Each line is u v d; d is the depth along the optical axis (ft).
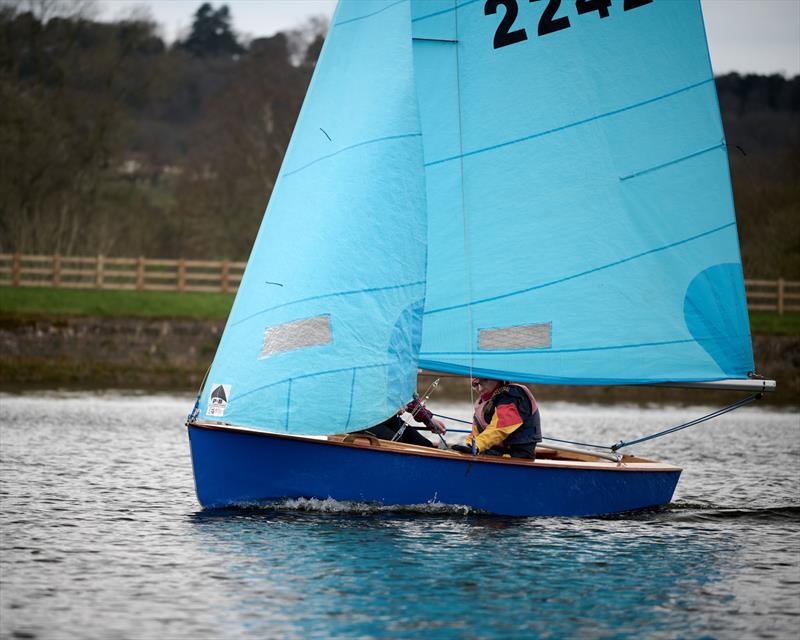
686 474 210.59
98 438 249.55
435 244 152.46
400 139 146.92
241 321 145.48
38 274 617.62
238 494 144.05
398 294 144.97
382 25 149.89
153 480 182.91
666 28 156.87
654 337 156.25
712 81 157.69
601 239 155.43
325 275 144.15
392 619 101.60
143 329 499.51
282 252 146.00
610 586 115.55
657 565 125.59
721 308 157.28
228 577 114.73
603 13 155.53
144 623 98.58
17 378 451.94
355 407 143.02
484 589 112.88
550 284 154.40
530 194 154.20
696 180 157.48
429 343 151.84
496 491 147.02
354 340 143.43
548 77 154.92
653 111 156.66
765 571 123.95
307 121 150.41
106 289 561.43
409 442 155.53
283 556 123.75
